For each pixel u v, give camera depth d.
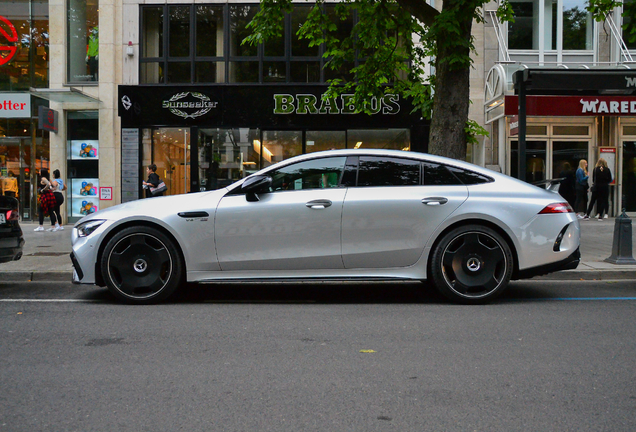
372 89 11.39
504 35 16.41
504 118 15.22
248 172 16.08
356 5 10.66
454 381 3.40
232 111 15.88
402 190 5.77
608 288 6.89
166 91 15.84
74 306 5.77
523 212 5.71
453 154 8.95
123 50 16.11
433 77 11.23
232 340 4.37
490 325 4.85
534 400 3.09
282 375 3.52
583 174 15.72
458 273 5.72
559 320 5.04
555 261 5.72
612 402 3.06
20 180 16.62
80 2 16.38
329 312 5.44
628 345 4.20
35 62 16.55
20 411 2.95
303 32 11.55
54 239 12.28
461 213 5.66
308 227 5.68
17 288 7.06
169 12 16.09
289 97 15.70
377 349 4.10
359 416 2.88
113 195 16.17
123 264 5.77
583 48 16.59
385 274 5.74
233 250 5.71
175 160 16.08
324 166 5.88
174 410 2.96
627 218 8.25
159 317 5.21
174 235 5.70
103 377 3.49
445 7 8.68
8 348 4.15
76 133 16.44
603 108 14.42
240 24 16.06
